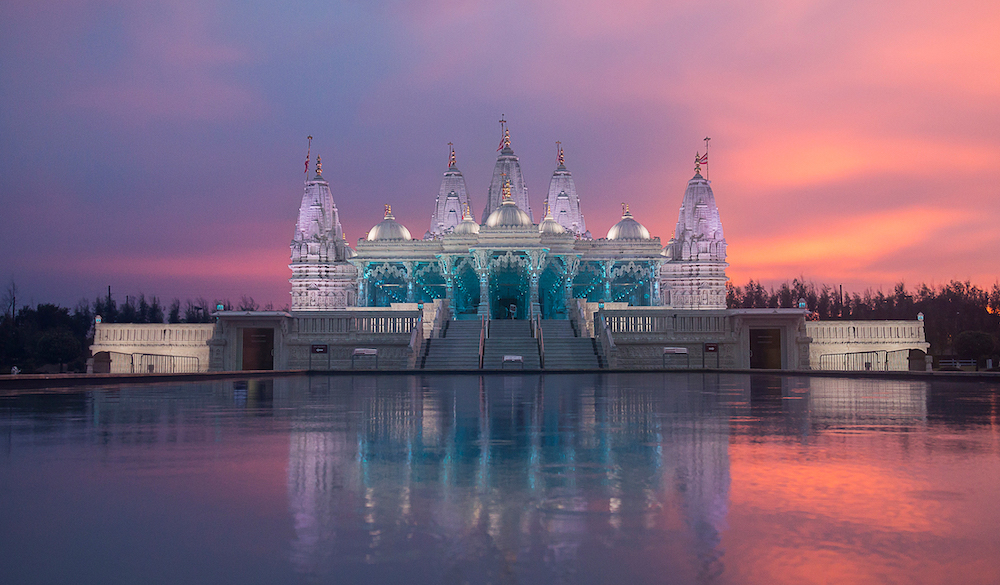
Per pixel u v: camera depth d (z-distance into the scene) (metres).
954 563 4.96
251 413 16.34
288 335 65.12
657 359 63.38
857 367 70.00
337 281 93.62
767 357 65.81
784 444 10.66
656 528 5.84
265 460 9.19
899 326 70.69
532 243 80.62
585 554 5.19
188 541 5.50
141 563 4.98
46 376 29.95
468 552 5.24
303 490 7.29
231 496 7.02
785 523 5.98
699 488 7.37
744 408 17.66
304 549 5.30
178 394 24.39
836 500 6.80
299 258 94.00
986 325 123.25
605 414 15.98
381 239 89.25
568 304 78.38
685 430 12.61
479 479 7.88
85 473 8.23
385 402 20.19
